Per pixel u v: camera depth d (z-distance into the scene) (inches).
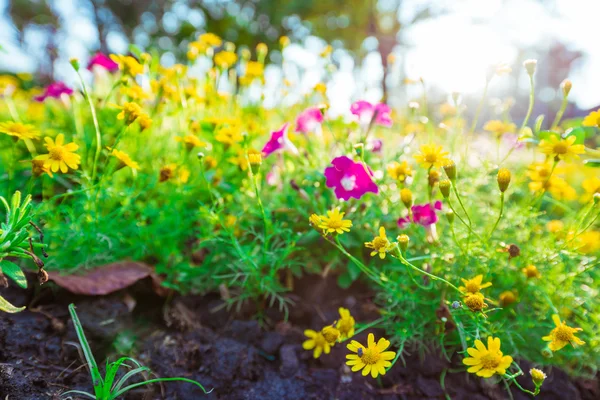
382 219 12.3
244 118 18.0
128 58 13.3
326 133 16.4
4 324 9.6
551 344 8.7
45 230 11.0
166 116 15.8
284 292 12.5
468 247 10.4
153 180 13.2
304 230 12.8
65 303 10.5
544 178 11.6
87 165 14.2
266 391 9.7
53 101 19.2
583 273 11.6
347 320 10.2
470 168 13.7
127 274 11.3
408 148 13.5
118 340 10.2
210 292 12.4
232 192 13.4
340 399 9.7
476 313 9.1
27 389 8.3
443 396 10.0
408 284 11.0
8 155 14.4
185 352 10.3
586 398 10.5
